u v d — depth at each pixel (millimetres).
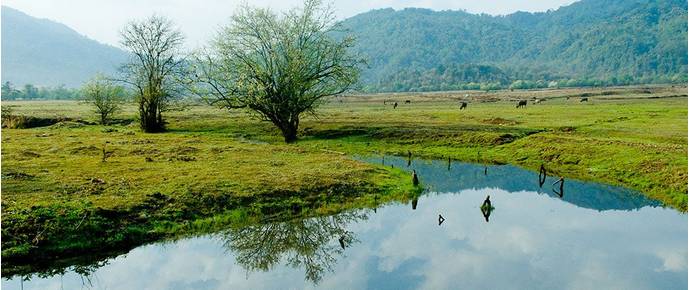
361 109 122125
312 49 61312
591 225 28047
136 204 26594
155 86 72750
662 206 31719
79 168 36125
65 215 23938
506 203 33188
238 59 60500
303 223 28391
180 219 26734
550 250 24062
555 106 113375
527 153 50188
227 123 82625
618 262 22359
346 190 33750
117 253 23094
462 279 20625
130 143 53969
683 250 23859
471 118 83312
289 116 62906
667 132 54938
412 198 34219
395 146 58062
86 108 139875
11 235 22031
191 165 38781
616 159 42281
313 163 41625
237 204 29156
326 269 22094
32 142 53594
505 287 19797
